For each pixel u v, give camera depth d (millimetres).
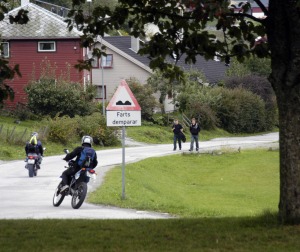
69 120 135875
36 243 30156
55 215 46906
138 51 37531
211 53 36188
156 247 28766
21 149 117062
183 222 35531
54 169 87750
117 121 58000
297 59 30812
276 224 32469
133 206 55281
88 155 51469
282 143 31734
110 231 33125
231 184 95500
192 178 101750
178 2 35031
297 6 28531
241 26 35375
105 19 37281
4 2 36719
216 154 126438
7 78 32406
